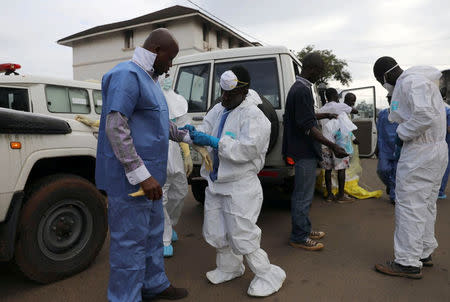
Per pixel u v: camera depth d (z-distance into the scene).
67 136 2.84
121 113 1.94
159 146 2.17
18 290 2.66
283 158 3.68
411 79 2.67
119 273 2.14
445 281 2.75
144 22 24.22
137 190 2.09
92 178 3.39
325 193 5.75
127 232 2.12
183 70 4.69
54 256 2.76
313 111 3.19
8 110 2.42
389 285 2.69
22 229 2.55
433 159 2.67
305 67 3.29
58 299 2.51
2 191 2.38
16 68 7.25
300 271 2.95
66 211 2.82
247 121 2.38
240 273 2.85
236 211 2.40
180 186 3.33
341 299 2.48
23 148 2.51
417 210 2.74
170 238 3.32
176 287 2.69
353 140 5.54
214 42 25.48
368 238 3.75
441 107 2.73
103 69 26.64
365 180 7.38
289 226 4.23
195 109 4.53
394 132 5.02
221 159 2.44
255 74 4.24
